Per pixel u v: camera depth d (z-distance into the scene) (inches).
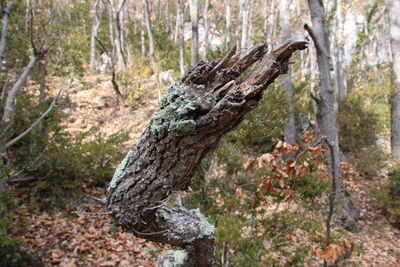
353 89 510.9
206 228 59.4
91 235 170.7
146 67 474.6
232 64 44.2
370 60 832.3
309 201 135.3
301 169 87.2
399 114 346.6
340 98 480.1
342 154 351.3
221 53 126.8
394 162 298.8
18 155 198.5
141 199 50.4
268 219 119.0
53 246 157.8
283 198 120.3
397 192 255.9
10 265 127.1
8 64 201.8
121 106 414.0
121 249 163.8
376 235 231.9
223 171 124.6
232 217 112.4
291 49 40.3
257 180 111.3
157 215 54.3
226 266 106.4
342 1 541.6
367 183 313.7
